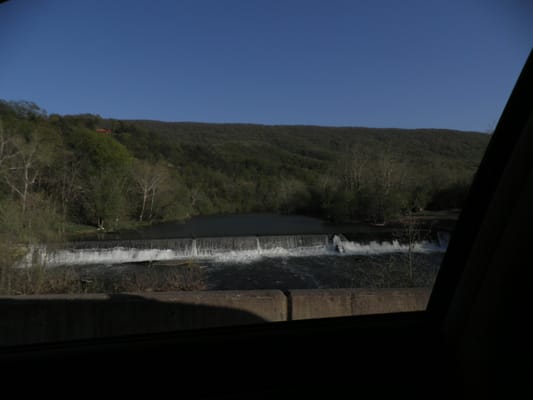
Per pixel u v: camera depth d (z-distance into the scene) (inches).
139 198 1663.4
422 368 59.9
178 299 157.9
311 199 2053.4
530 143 49.3
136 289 409.7
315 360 60.7
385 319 69.9
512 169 51.7
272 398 55.8
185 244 835.4
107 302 155.2
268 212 2396.7
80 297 154.7
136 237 1129.4
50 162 1226.6
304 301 163.5
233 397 55.5
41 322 151.1
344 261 751.7
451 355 58.3
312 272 657.6
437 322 63.5
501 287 51.4
